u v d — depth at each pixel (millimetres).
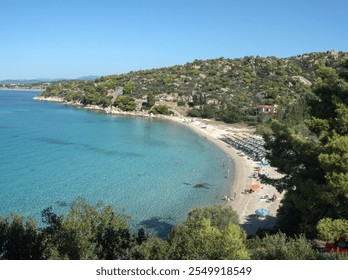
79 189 59656
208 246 16406
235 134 123000
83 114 181250
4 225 17641
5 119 152375
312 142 24859
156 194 58250
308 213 23453
